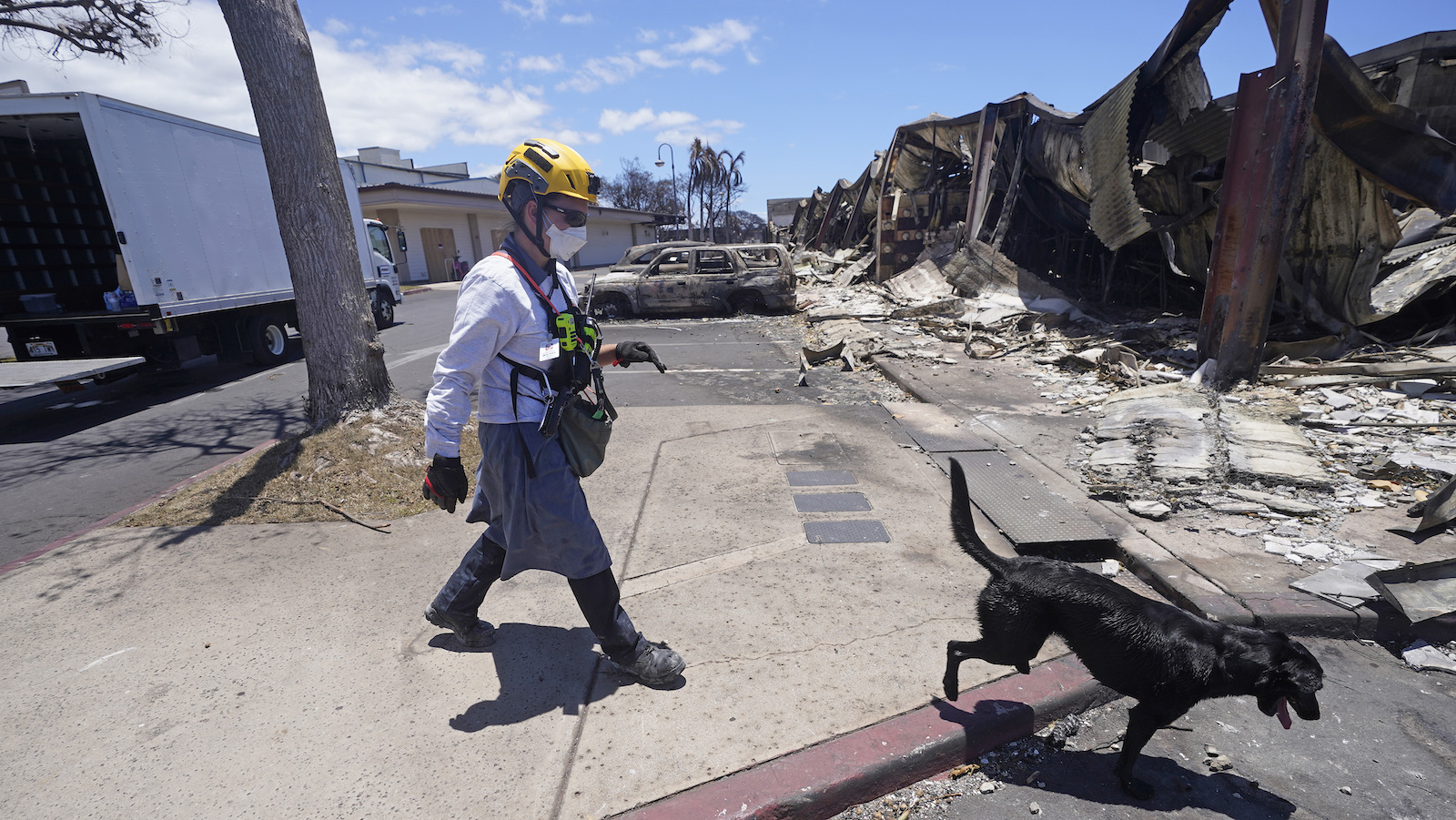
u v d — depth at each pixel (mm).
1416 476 4277
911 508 4238
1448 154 6547
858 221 22625
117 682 2666
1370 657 2826
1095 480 4551
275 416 7520
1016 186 13102
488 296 2127
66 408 8430
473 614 2773
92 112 7379
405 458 4824
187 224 8773
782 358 9859
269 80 4547
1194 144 8469
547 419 2221
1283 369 6484
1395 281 7707
